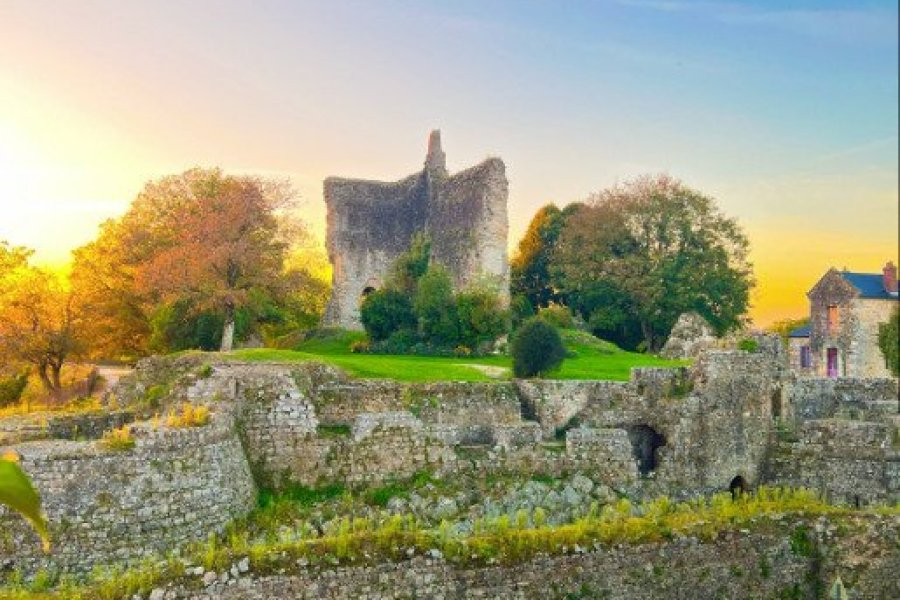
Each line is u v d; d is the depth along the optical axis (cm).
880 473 3303
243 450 2766
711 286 7231
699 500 3038
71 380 5556
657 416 3494
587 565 2192
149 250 5766
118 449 2350
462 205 6194
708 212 7669
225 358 3688
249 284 5022
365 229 6794
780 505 2616
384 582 1995
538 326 3888
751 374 3519
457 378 3897
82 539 2230
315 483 2838
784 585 2419
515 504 2916
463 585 2059
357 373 3734
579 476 3075
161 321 5000
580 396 3534
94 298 5653
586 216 7756
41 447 2355
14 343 5088
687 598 2288
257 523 2608
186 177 6166
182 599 1845
